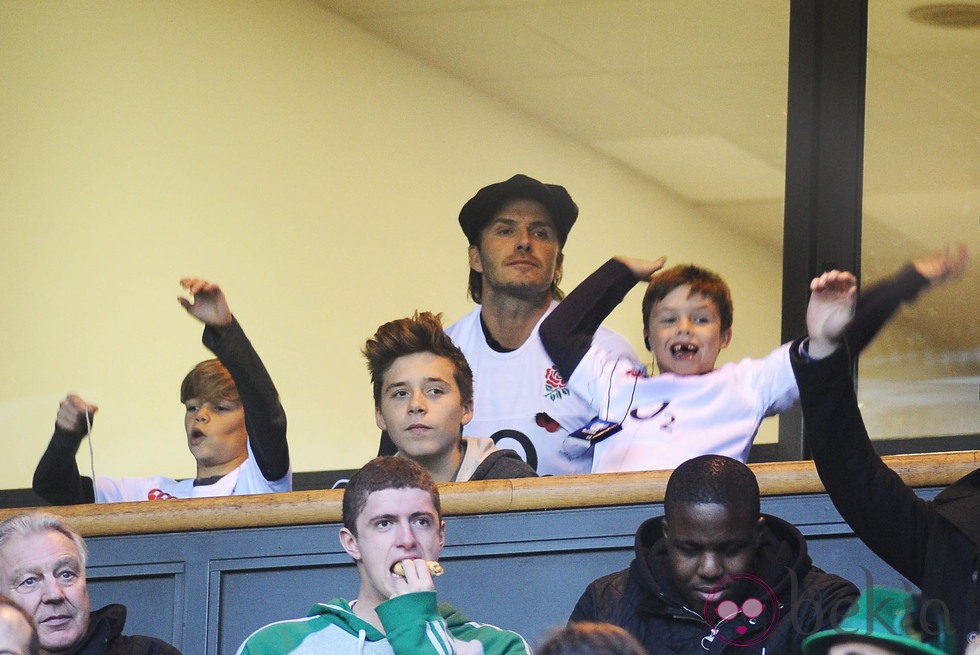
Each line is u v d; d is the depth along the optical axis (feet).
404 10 57.00
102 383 56.34
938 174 52.60
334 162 57.52
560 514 44.68
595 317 51.83
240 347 46.65
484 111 56.24
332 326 56.44
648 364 50.19
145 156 57.98
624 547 44.45
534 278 53.62
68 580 36.58
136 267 57.36
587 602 36.73
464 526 44.75
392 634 33.53
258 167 57.67
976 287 51.49
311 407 55.62
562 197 55.01
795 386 49.03
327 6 57.62
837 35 53.11
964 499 32.55
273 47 57.77
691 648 34.65
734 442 48.37
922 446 50.90
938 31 52.54
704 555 34.12
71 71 58.08
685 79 54.54
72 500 53.83
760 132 53.83
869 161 52.90
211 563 45.27
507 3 56.13
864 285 52.60
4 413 56.34
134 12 58.54
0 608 29.35
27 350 56.90
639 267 52.65
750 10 54.03
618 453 48.85
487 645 36.04
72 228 57.57
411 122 57.06
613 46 55.47
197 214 57.67
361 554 35.06
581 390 50.37
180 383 56.49
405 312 55.67
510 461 47.88
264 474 48.32
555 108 55.67
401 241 56.08
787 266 52.70
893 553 32.99
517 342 52.24
